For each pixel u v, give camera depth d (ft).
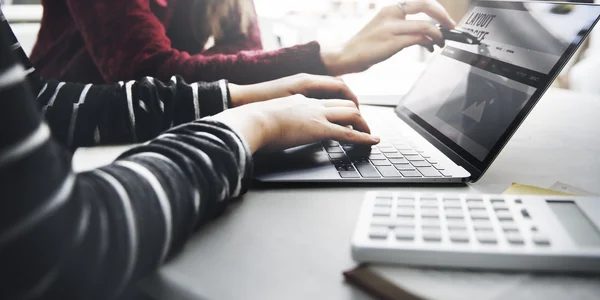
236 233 1.20
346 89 2.20
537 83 1.63
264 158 1.70
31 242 0.67
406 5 2.66
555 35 1.71
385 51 2.67
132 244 0.87
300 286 0.98
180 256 1.09
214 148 1.20
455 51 2.29
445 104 2.07
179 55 2.77
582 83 3.29
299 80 2.16
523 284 0.99
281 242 1.16
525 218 1.14
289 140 1.63
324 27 3.91
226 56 2.72
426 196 1.27
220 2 3.19
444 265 1.04
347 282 1.00
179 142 1.18
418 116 2.19
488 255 1.01
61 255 0.71
